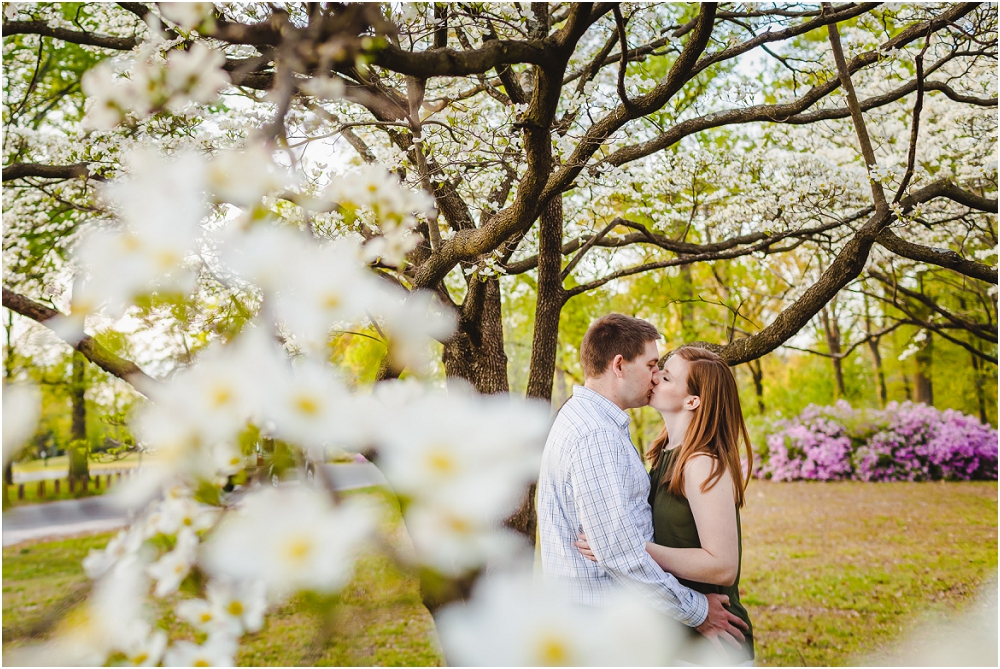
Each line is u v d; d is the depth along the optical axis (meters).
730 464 2.11
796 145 5.69
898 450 12.34
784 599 5.94
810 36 5.70
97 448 3.65
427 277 2.46
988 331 4.68
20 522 9.67
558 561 2.00
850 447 12.52
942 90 3.68
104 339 0.53
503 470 0.37
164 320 0.49
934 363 14.91
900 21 4.28
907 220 2.92
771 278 8.16
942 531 8.02
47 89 6.72
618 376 2.19
